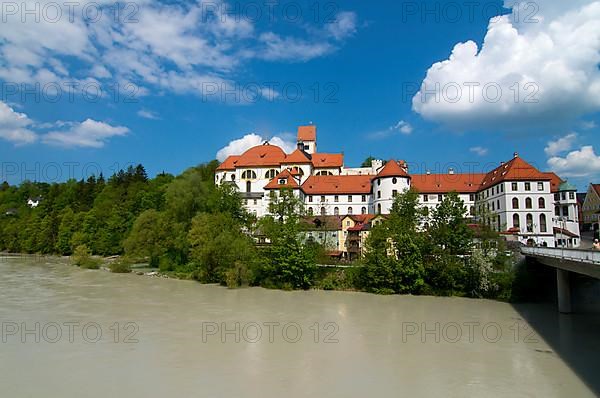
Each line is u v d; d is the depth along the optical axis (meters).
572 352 25.34
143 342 26.80
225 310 38.22
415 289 50.38
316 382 20.16
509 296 45.59
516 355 24.69
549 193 71.06
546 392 19.09
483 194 83.38
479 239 52.59
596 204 99.19
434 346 26.66
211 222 62.50
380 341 27.77
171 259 70.88
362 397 18.45
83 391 18.80
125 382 19.89
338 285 53.66
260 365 22.52
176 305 40.56
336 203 87.50
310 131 115.62
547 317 36.28
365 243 54.94
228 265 56.50
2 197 169.38
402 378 20.81
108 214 113.00
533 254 43.00
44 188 184.88
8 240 118.69
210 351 25.02
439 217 56.25
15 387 19.20
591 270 26.62
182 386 19.47
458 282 49.31
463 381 20.45
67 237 108.19
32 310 36.94
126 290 50.19
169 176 158.25
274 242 57.19
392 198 79.56
